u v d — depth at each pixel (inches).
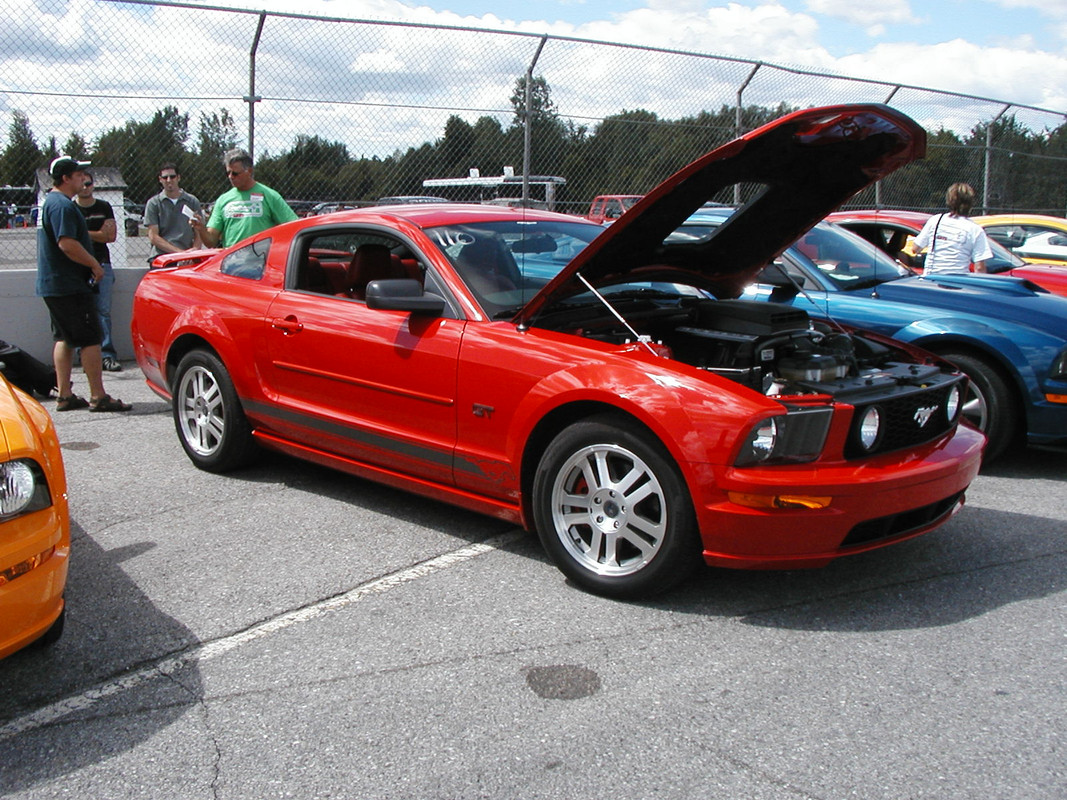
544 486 147.2
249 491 198.7
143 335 223.9
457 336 158.1
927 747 104.7
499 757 103.1
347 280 184.7
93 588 149.5
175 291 216.1
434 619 137.9
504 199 360.8
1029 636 132.6
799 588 148.9
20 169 310.3
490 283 165.2
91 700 116.4
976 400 216.5
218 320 200.1
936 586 150.3
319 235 190.9
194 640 132.0
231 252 213.2
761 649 128.3
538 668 123.0
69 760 103.8
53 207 253.1
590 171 375.6
